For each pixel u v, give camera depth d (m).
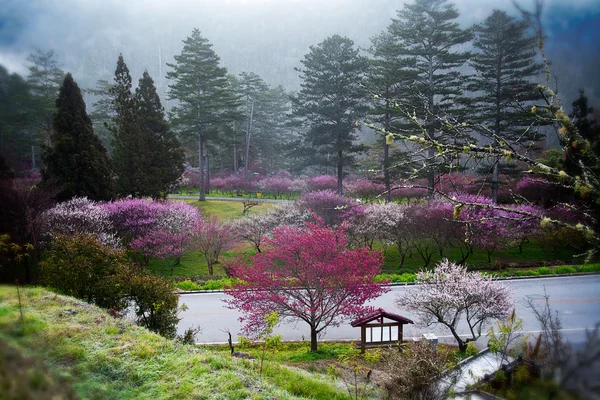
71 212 18.75
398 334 11.36
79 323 7.76
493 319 13.15
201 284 17.94
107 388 5.30
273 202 34.22
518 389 1.95
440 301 11.38
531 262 18.81
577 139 2.25
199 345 11.68
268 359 9.81
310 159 34.06
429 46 18.92
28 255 13.20
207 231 20.94
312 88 31.84
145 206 22.58
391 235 20.38
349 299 11.88
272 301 11.88
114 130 28.36
